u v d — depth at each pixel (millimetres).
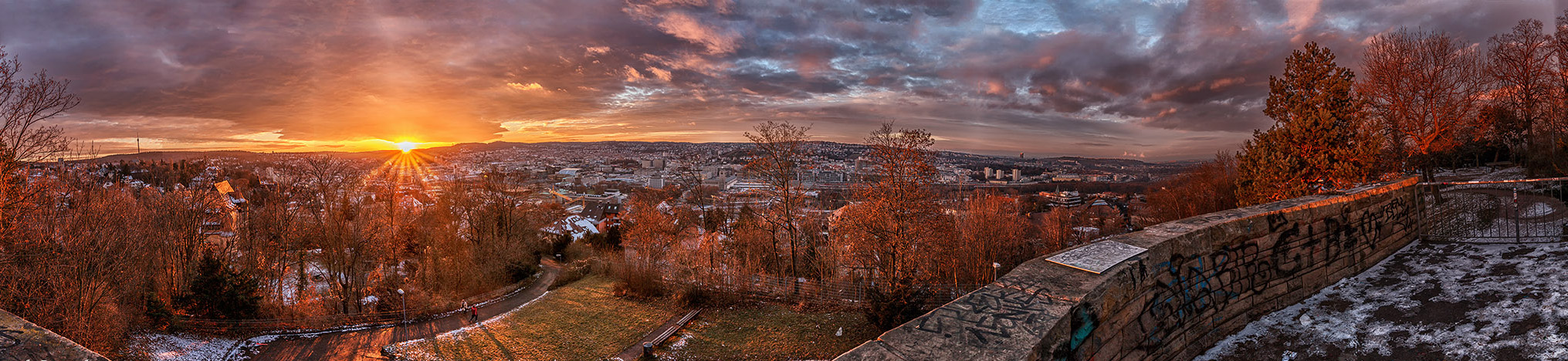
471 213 50844
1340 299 7609
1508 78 26609
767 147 34688
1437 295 7039
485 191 52000
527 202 56500
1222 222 7031
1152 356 5988
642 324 29766
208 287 30203
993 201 38438
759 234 41094
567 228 76125
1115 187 103250
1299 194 18969
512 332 30234
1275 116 21234
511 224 51969
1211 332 6793
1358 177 18156
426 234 46219
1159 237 6492
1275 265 7578
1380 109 24000
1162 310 6176
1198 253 6672
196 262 32531
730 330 27609
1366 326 6582
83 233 23547
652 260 37750
